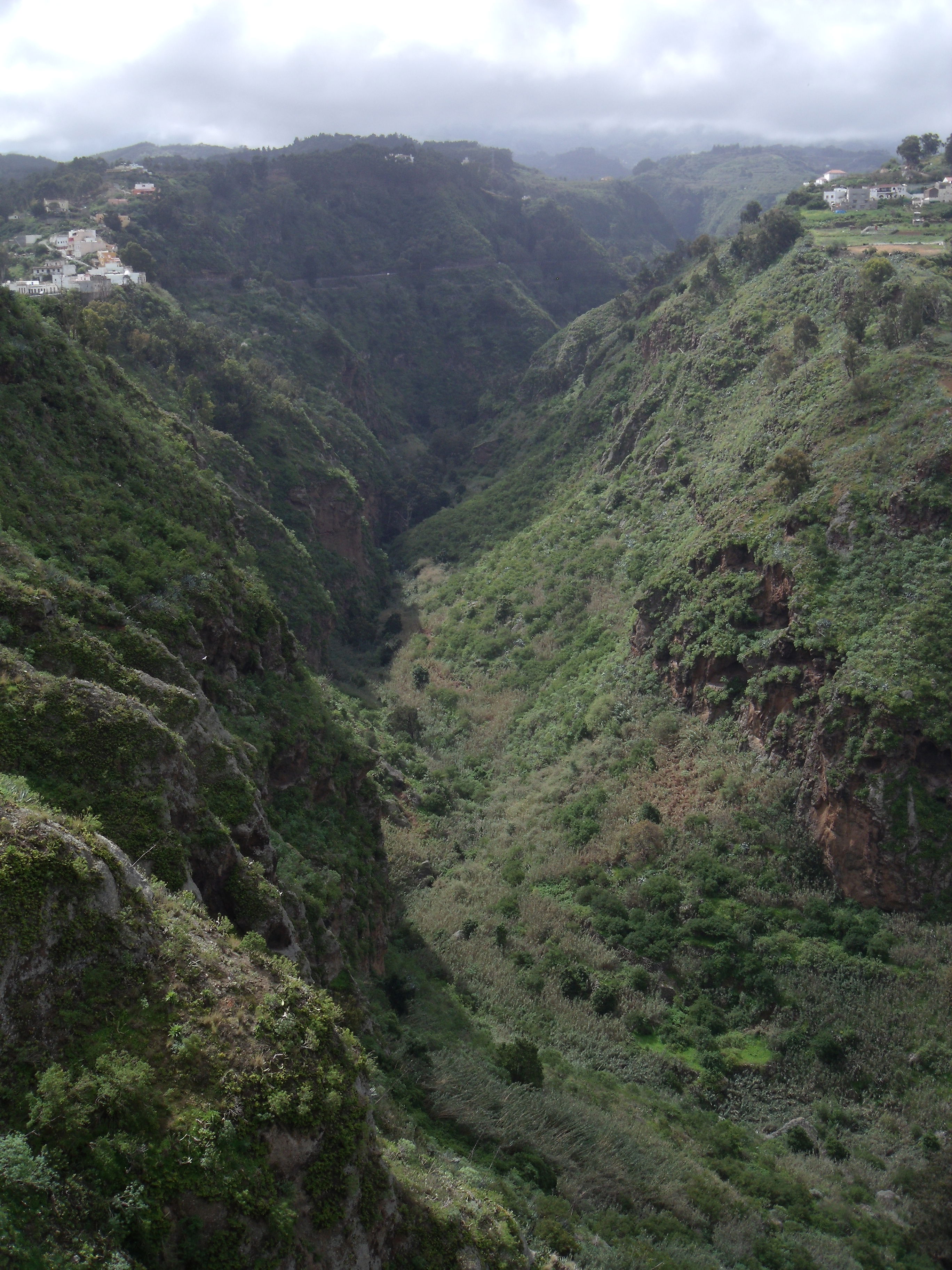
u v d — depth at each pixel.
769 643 49.84
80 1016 13.44
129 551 33.47
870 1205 32.25
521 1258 17.42
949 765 42.03
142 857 17.83
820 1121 36.12
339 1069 15.52
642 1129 32.28
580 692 64.56
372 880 37.12
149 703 22.55
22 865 13.57
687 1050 39.28
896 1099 36.41
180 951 15.15
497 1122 26.69
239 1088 13.85
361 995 27.44
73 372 41.34
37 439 35.88
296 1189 13.94
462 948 43.31
